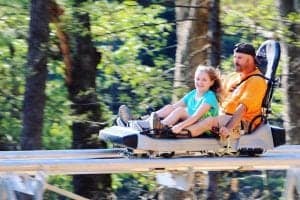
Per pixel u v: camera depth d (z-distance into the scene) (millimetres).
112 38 35906
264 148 18625
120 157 19250
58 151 19234
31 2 29172
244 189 39094
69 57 33875
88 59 33938
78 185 34344
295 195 21797
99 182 34312
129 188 40000
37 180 17406
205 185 31141
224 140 18266
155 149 17828
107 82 37156
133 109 33594
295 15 29547
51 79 36656
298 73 32188
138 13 35406
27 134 29156
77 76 33938
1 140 35469
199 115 18062
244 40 33406
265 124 18781
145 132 17781
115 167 17656
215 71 18391
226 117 18281
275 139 18734
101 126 33688
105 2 31781
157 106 33375
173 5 30531
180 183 18750
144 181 36969
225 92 18734
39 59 29094
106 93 37000
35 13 29047
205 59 31266
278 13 31578
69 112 34031
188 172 18328
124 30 33469
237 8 32156
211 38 28172
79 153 19266
